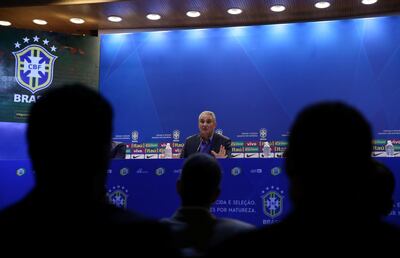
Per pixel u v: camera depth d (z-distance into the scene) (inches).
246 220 206.2
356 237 41.8
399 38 344.8
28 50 378.9
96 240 43.6
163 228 46.4
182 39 390.6
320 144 44.2
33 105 49.3
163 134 385.1
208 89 380.2
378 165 86.7
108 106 50.3
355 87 349.7
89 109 47.9
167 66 391.2
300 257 41.7
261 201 204.5
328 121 44.9
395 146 335.9
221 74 378.9
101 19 385.4
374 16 357.7
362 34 352.2
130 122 392.8
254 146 365.4
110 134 50.1
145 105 391.5
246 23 386.0
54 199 46.1
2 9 361.7
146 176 221.8
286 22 378.9
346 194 43.8
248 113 369.4
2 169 234.8
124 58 400.8
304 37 365.1
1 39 373.4
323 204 43.8
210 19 381.7
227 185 210.1
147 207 220.2
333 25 359.6
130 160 224.7
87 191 47.4
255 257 42.8
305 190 44.7
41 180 47.3
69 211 45.2
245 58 375.6
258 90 369.7
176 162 218.2
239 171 208.7
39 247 43.6
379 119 341.7
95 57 395.5
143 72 395.5
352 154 44.0
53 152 46.6
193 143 296.5
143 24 395.9
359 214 43.8
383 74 344.8
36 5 353.7
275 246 42.6
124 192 223.8
